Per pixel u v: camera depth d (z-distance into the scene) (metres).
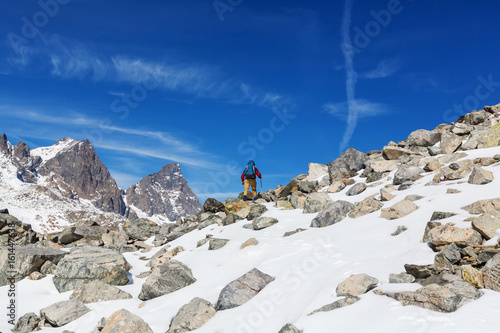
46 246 16.89
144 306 10.97
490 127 17.52
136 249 19.30
